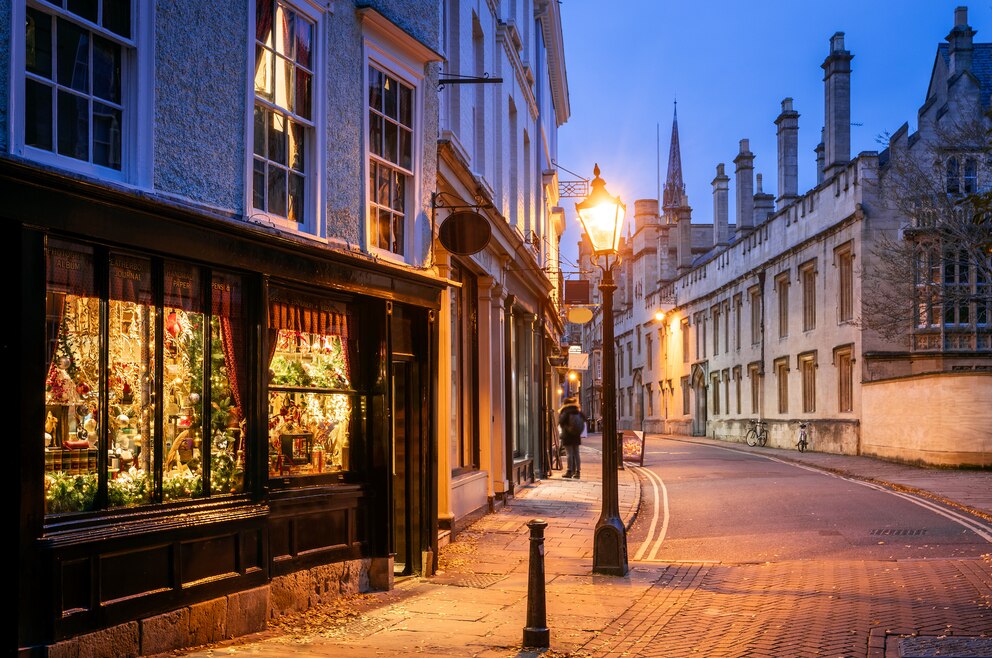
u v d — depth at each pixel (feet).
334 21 30.37
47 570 19.19
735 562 38.40
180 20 23.47
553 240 106.42
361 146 32.01
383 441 31.81
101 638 20.35
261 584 25.53
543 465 82.89
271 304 27.40
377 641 24.32
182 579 22.81
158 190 22.58
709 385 166.61
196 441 24.04
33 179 18.80
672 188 413.39
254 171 26.58
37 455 19.04
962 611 26.76
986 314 96.27
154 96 22.48
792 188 133.49
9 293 18.84
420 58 36.22
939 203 86.38
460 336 51.11
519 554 40.11
